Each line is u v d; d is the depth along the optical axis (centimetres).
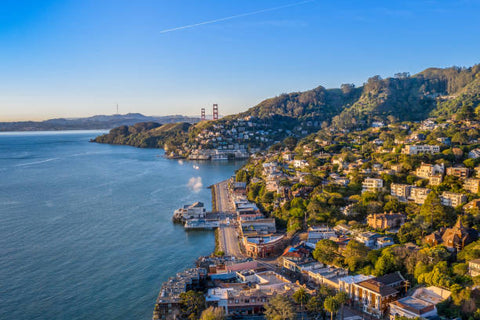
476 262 14625
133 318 15538
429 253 16500
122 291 17625
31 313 15875
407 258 16788
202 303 15438
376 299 14350
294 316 14038
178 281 17162
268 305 14775
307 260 19325
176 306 15225
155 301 16750
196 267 19462
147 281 18612
